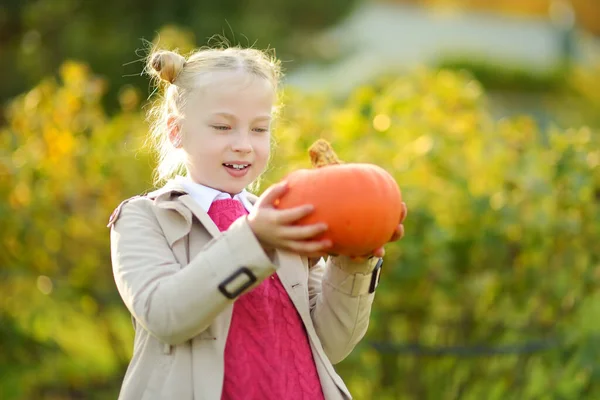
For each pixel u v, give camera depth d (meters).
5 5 14.34
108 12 14.27
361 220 2.97
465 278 5.80
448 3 30.19
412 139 6.16
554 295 5.79
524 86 23.45
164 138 3.63
